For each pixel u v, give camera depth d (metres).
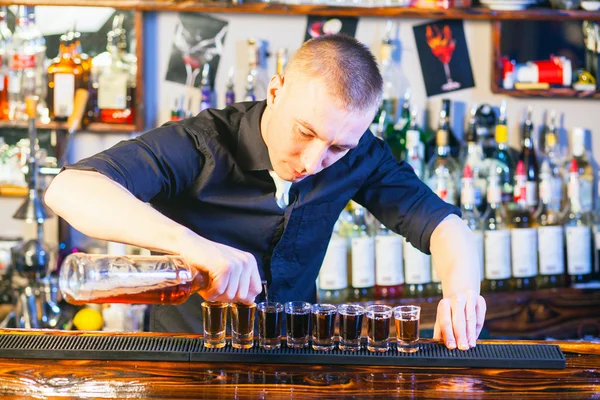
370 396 1.36
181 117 3.06
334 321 1.56
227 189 1.95
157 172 1.78
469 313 1.60
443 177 3.03
